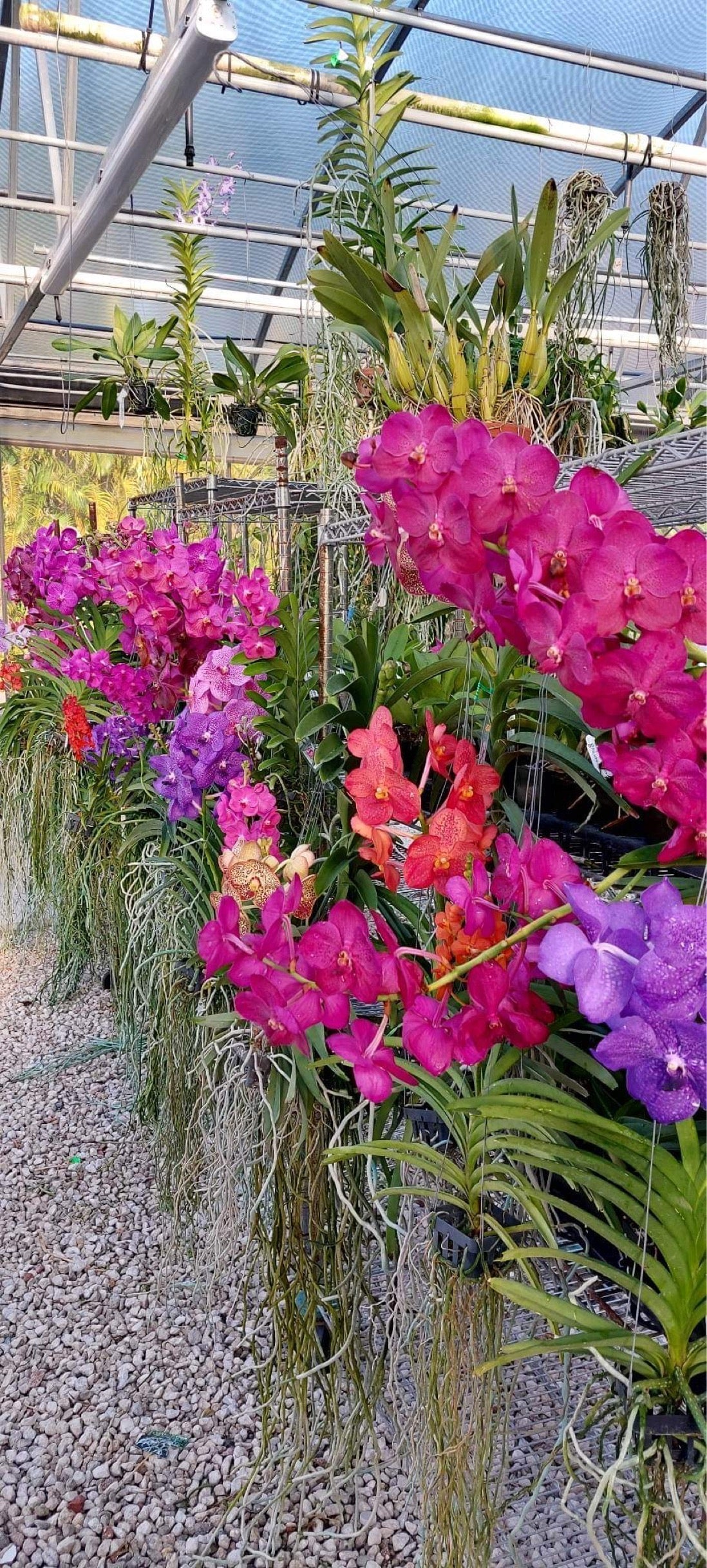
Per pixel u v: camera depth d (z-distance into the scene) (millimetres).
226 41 2002
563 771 1288
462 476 785
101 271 5230
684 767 698
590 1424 914
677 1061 656
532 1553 1325
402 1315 1229
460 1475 1057
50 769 3363
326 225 4422
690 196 4168
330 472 2365
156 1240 2193
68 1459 1614
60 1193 2363
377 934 1497
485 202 4398
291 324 5938
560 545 733
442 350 1538
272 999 1056
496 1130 1001
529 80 3693
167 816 2021
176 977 1953
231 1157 1614
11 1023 3311
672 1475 784
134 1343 1888
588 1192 979
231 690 1825
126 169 2771
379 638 1723
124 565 2008
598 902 681
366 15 2217
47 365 5980
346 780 1028
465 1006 948
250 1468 1592
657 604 681
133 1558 1439
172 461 5117
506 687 1213
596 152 3078
